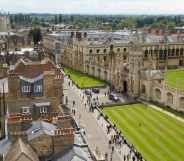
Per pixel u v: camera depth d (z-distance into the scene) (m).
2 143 51.03
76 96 134.00
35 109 66.00
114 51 197.88
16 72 67.88
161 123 103.38
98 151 79.75
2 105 65.81
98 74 172.00
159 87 126.06
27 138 48.56
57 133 48.06
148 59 170.88
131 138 90.81
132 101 129.62
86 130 95.31
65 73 187.00
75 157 45.28
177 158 78.50
